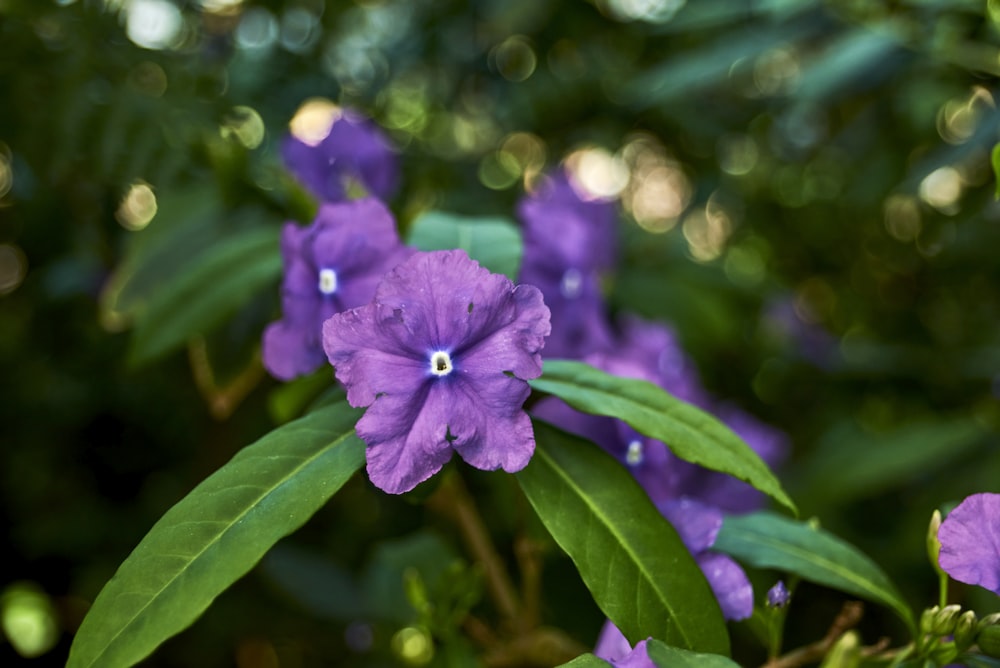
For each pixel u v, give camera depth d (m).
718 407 0.54
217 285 0.44
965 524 0.33
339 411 0.35
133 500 0.78
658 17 0.68
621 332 0.67
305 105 0.64
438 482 0.36
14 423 0.75
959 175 0.59
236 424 0.61
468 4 0.71
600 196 0.58
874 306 0.87
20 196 0.57
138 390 0.72
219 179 0.47
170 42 0.57
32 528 0.75
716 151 0.79
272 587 0.62
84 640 0.31
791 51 0.67
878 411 0.82
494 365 0.33
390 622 0.54
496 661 0.44
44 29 0.51
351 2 0.67
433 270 0.34
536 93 0.73
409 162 0.70
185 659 0.70
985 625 0.34
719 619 0.33
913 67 0.52
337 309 0.38
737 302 0.76
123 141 0.50
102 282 0.63
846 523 0.63
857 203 0.68
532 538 0.41
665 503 0.37
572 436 0.35
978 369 0.72
